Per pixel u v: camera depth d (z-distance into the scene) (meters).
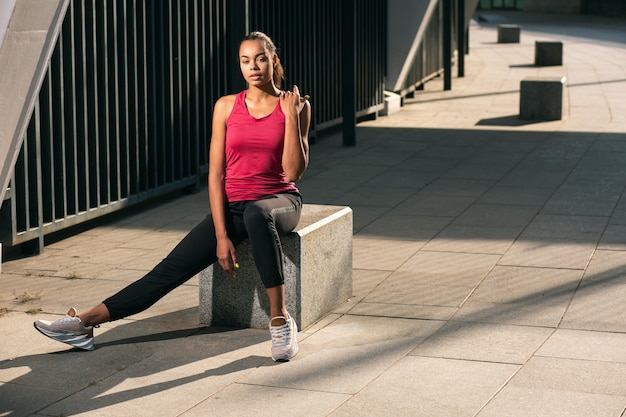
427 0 17.03
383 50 16.86
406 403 4.61
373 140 13.99
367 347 5.45
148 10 9.25
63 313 6.15
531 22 51.06
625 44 35.56
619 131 14.48
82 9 8.09
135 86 9.01
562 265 7.21
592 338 5.56
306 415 4.48
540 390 4.76
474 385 4.84
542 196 9.88
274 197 5.45
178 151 9.97
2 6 5.58
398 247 7.86
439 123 15.79
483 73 25.12
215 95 10.74
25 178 7.46
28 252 7.73
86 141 8.25
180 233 8.49
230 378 4.99
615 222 8.66
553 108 15.91
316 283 5.93
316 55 13.89
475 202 9.65
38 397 4.75
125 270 7.22
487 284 6.74
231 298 5.86
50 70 7.68
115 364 5.23
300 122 5.47
